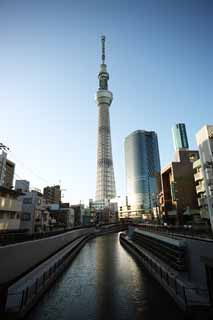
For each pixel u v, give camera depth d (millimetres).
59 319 11047
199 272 13359
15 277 14578
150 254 25609
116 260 27938
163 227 35375
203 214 38781
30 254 17766
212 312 10211
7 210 34562
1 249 12961
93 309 12242
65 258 25094
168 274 15391
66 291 15359
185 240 16453
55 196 110375
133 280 18203
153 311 11859
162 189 61094
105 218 124375
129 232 52125
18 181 54688
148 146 185125
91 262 26578
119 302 13227
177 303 12453
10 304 10938
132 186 174875
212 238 16656
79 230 53438
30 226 45031
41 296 14250
